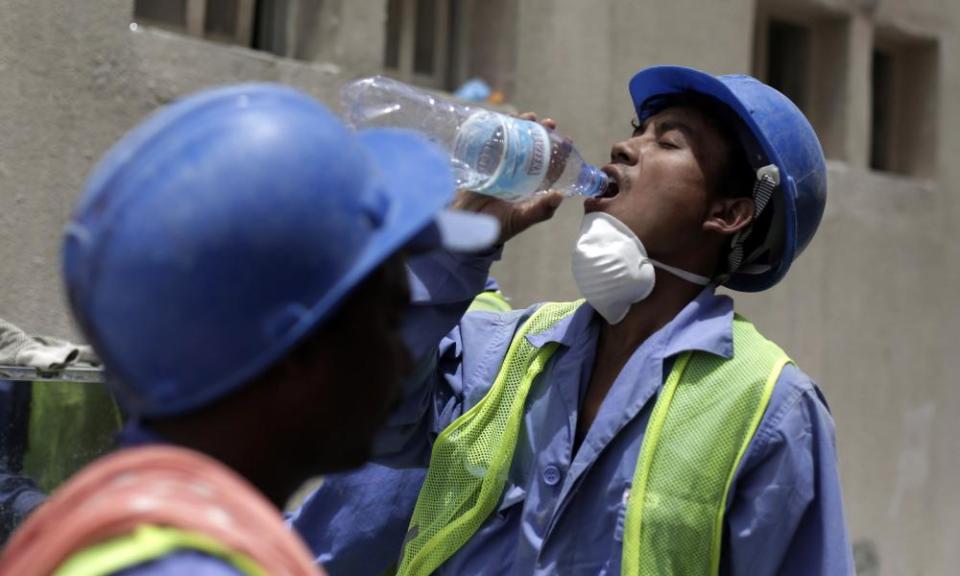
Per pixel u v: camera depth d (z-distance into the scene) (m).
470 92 3.62
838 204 4.63
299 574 0.92
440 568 1.95
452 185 1.11
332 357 1.04
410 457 2.11
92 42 2.85
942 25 5.04
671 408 1.78
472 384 2.04
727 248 1.98
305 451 1.04
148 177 0.94
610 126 3.94
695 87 1.96
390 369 1.09
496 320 2.14
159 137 0.97
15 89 2.73
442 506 1.95
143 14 3.13
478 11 3.84
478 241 1.12
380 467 2.26
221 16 3.32
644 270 1.87
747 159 1.93
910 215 4.92
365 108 2.24
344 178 1.00
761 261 2.04
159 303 0.93
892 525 4.86
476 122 1.95
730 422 1.75
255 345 0.96
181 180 0.94
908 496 4.92
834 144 4.75
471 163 1.94
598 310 1.90
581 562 1.79
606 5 3.91
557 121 3.79
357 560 2.25
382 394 1.09
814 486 1.75
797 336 4.53
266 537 0.91
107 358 0.96
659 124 1.96
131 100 2.93
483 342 2.10
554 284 3.78
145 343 0.94
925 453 4.98
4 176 2.73
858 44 4.74
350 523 2.25
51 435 2.26
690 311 1.88
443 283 1.91
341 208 0.99
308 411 1.03
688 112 1.95
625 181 1.92
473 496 1.93
